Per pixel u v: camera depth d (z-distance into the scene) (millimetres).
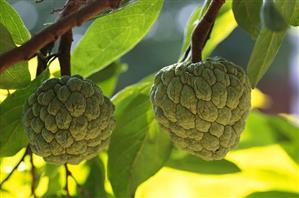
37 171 964
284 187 1183
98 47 938
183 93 809
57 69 869
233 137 820
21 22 833
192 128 812
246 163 1176
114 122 832
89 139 808
